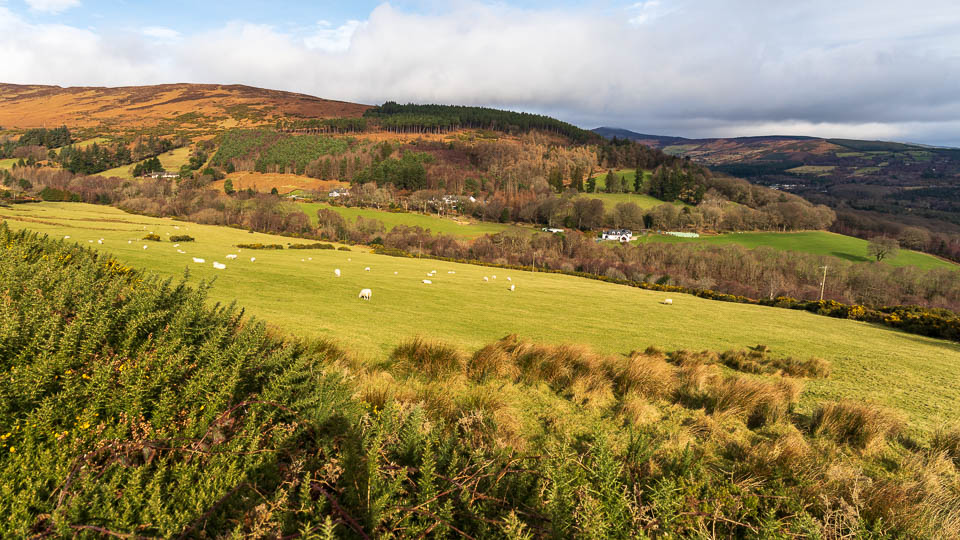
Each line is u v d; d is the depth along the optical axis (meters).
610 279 58.06
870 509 3.85
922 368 12.60
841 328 23.53
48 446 2.73
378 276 38.28
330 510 2.67
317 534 2.26
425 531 2.61
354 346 10.77
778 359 13.10
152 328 4.86
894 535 3.58
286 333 10.84
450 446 3.81
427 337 13.29
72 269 7.47
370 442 3.46
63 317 4.58
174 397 3.33
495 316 21.25
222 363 4.10
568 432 6.00
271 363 4.46
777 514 3.79
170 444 2.84
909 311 28.16
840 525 3.45
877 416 6.82
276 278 29.20
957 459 5.96
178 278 21.83
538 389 8.10
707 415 7.21
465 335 15.23
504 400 7.25
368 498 2.56
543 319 21.17
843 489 4.21
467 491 2.91
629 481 3.82
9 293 5.00
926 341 20.05
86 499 2.38
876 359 13.92
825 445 6.15
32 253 8.86
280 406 3.52
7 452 2.65
